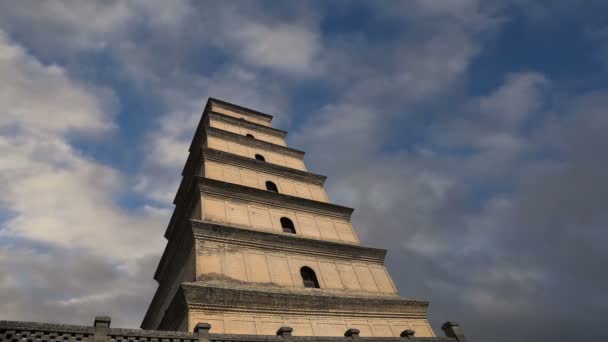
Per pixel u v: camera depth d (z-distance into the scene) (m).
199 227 23.39
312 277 25.16
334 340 17.41
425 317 25.84
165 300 28.48
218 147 33.88
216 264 22.19
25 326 12.40
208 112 38.69
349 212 32.31
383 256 29.55
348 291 25.31
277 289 22.64
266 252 24.67
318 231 29.36
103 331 13.45
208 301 19.55
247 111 44.00
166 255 29.81
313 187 34.56
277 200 29.44
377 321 23.89
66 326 13.01
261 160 35.50
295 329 20.84
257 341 15.87
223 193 27.45
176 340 14.45
